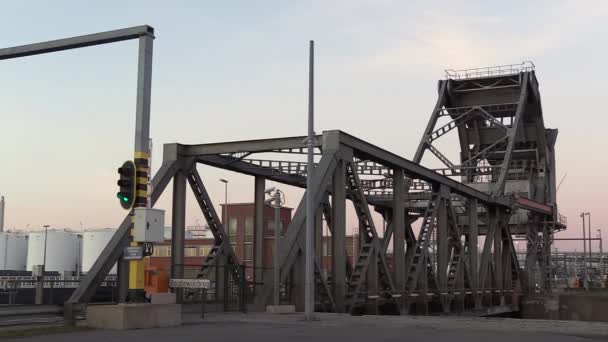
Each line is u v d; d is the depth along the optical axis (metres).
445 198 51.81
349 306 36.44
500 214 70.06
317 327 22.62
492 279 68.44
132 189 22.25
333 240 35.88
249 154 40.47
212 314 29.77
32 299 35.12
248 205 91.62
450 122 77.94
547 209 85.19
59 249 135.00
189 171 38.56
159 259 96.75
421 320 26.31
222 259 40.19
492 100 80.88
